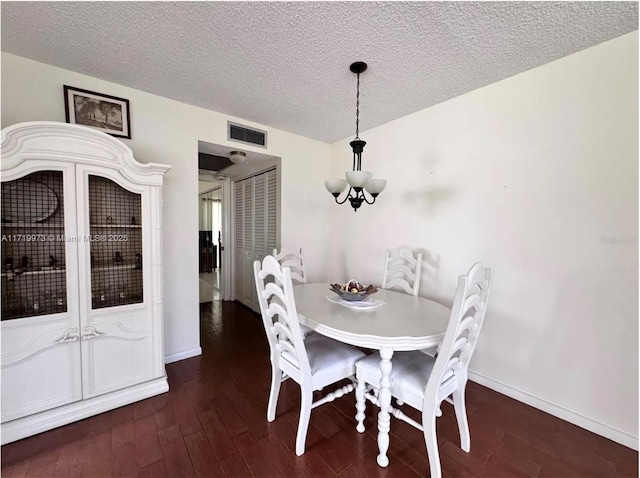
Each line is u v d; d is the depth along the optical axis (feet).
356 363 5.35
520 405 6.27
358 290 6.27
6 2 4.33
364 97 7.45
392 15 4.57
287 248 8.64
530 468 4.62
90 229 5.82
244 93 7.31
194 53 5.65
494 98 6.66
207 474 4.44
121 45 5.43
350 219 10.62
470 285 3.97
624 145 5.03
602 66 5.21
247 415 5.84
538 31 4.92
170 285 7.91
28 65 5.90
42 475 4.37
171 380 7.10
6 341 4.95
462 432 4.96
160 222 6.43
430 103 7.75
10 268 5.21
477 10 4.45
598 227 5.33
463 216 7.27
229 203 14.49
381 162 9.37
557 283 5.83
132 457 4.72
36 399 5.20
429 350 6.23
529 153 6.13
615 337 5.19
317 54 5.65
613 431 5.22
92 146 5.54
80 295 5.54
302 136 10.57
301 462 4.69
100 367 5.80
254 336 9.96
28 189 5.29
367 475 4.47
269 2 4.34
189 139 8.03
